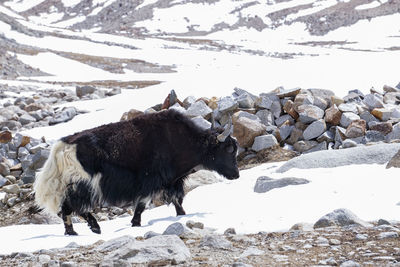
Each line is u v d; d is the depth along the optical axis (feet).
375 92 83.82
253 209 42.52
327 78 95.81
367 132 70.13
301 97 77.61
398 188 42.24
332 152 55.83
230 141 48.80
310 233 33.14
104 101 120.06
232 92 94.99
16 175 83.97
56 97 146.41
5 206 74.02
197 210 48.47
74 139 43.70
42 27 598.34
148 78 304.91
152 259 29.12
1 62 301.22
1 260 34.30
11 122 110.01
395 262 26.43
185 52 480.23
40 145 87.86
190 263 28.58
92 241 37.86
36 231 46.32
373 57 108.27
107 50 452.35
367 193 42.34
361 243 30.22
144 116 46.65
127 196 45.16
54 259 32.04
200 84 103.19
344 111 74.28
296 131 75.10
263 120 78.64
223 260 28.94
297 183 47.47
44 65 324.39
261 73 104.73
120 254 29.60
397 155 48.47
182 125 47.26
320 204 41.01
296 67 105.19
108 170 44.14
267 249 30.71
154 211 52.42
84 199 43.37
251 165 70.13
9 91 171.01
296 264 27.30
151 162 45.80
